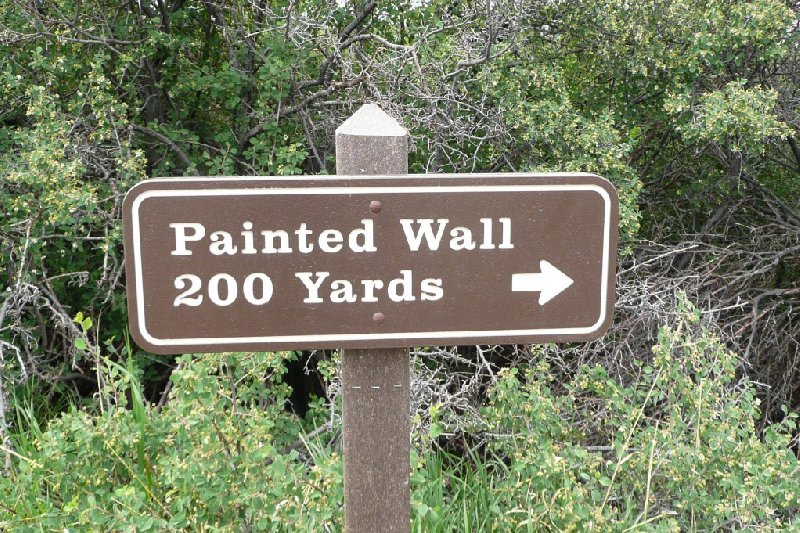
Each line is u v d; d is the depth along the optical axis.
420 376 3.43
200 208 1.43
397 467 1.59
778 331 4.44
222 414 2.49
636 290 3.95
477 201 1.47
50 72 4.10
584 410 3.12
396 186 1.45
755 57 4.39
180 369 2.48
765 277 4.70
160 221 1.43
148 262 1.44
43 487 2.83
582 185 1.49
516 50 4.26
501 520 2.50
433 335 1.50
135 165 3.96
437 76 3.98
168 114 4.96
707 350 3.19
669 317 3.79
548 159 4.32
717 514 2.39
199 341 1.47
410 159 4.45
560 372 3.61
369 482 1.59
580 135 4.01
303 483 2.24
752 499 2.29
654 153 5.21
